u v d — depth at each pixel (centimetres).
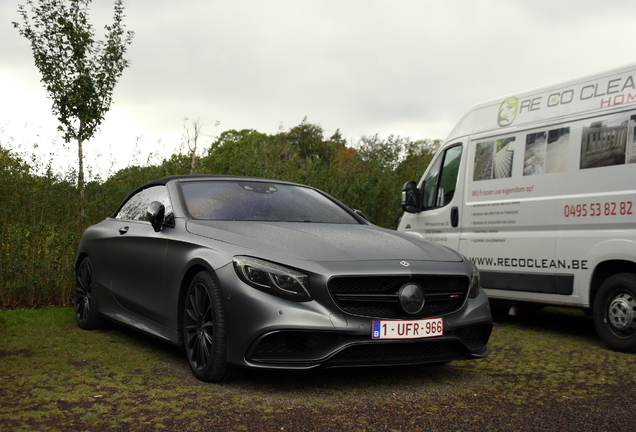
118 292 489
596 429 294
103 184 797
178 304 395
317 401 329
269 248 358
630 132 504
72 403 311
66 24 954
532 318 706
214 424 285
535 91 603
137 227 482
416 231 745
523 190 596
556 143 568
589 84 549
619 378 403
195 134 1000
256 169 1047
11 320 562
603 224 518
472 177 662
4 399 316
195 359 375
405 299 349
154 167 934
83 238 571
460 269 384
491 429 291
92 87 965
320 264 344
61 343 470
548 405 333
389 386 369
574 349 512
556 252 559
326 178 1148
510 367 434
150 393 334
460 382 384
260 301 333
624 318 498
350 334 336
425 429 289
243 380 369
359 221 493
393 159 1284
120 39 1004
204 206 444
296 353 337
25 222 705
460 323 372
